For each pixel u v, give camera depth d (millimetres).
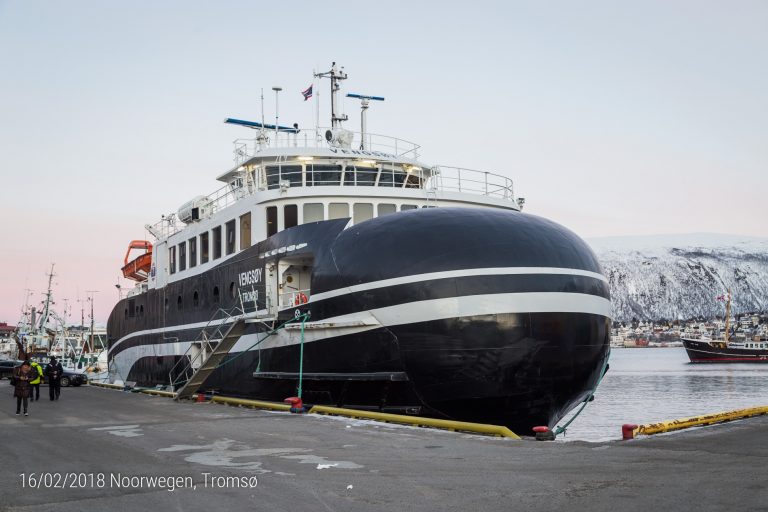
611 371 124750
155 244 34938
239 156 29703
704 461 11297
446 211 19672
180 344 30469
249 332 23859
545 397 18406
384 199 23984
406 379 18234
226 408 22281
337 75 31203
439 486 9828
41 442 14914
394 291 18266
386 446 13461
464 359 17656
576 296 18531
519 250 18188
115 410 22344
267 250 23188
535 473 10617
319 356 20188
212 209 30141
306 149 26094
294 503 9031
